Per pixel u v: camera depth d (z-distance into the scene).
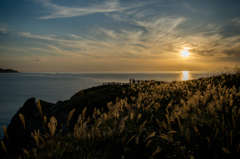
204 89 11.53
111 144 3.42
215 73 17.89
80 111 16.62
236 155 2.96
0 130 36.69
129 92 17.25
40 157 3.01
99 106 16.70
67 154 3.08
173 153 3.19
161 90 12.03
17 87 164.12
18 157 3.03
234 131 3.72
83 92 37.44
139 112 6.07
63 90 133.75
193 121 4.24
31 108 23.56
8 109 64.19
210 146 3.30
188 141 3.40
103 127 4.60
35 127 17.56
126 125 4.66
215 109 5.45
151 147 3.32
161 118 5.33
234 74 15.94
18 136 16.33
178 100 8.95
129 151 3.16
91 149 3.24
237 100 6.69
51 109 21.17
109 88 25.94
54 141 3.77
